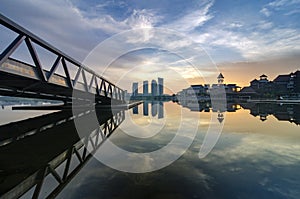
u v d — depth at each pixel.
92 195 2.66
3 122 11.00
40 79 7.99
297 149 4.94
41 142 6.21
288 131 7.53
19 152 5.04
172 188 2.87
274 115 13.80
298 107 21.89
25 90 10.73
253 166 3.75
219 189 2.83
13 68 6.41
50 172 3.58
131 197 2.60
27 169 3.77
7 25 5.73
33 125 9.98
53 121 11.37
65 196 2.64
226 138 6.30
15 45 6.07
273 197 2.61
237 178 3.20
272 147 5.16
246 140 6.00
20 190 2.87
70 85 10.88
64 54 9.66
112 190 2.80
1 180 3.25
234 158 4.24
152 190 2.80
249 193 2.71
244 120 11.09
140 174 3.38
